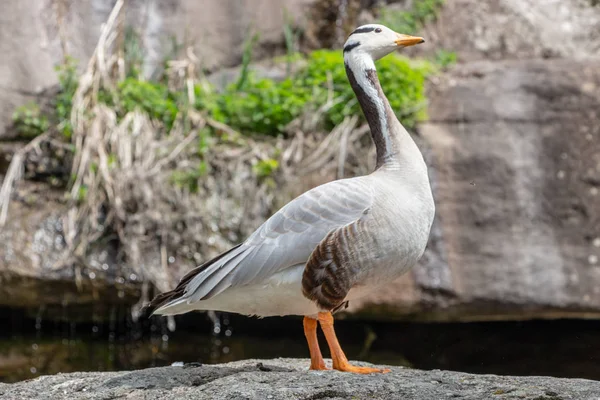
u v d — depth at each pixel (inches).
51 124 501.4
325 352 459.2
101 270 458.0
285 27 557.9
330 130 506.0
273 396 214.5
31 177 489.7
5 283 455.2
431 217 263.4
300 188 476.7
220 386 228.8
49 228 467.8
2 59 504.1
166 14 564.4
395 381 229.5
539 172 466.6
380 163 274.5
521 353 426.6
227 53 565.3
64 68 514.3
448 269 451.8
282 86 518.9
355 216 249.0
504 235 457.1
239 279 248.5
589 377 377.4
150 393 231.8
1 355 450.6
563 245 454.0
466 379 236.1
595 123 471.5
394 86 492.7
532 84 489.1
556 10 568.1
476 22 564.1
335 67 520.1
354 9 581.9
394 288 448.5
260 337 486.0
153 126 511.5
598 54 548.4
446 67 529.0
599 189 458.0
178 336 488.4
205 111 514.0
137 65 548.1
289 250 248.5
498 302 446.9
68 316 484.7
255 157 489.7
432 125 490.9
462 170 471.8
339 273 247.6
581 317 452.8
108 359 444.5
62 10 536.7
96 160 481.7
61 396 237.1
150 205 466.9
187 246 468.1
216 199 477.7
